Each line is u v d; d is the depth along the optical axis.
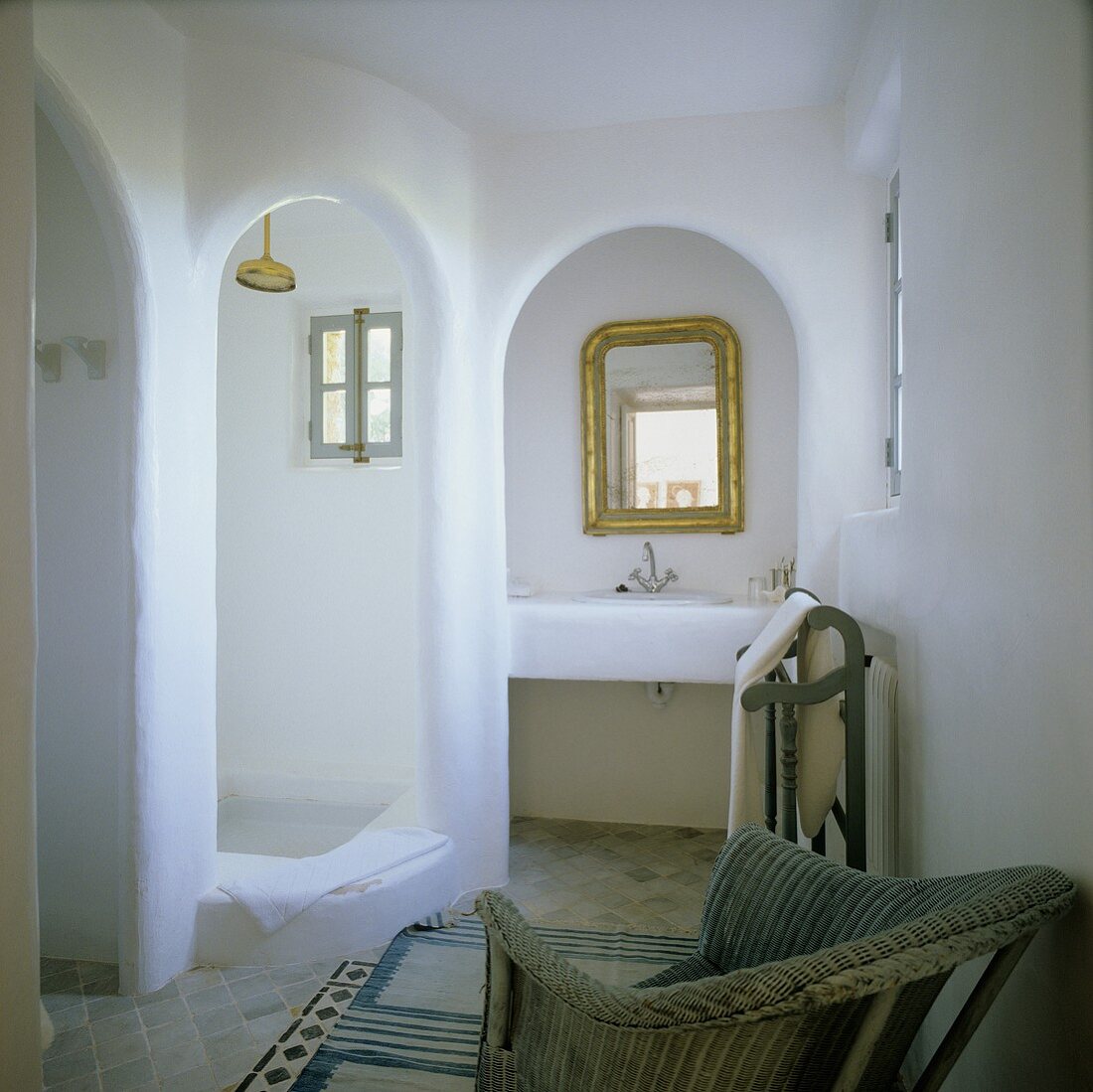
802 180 2.90
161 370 2.39
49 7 2.04
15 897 1.14
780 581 3.54
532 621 3.21
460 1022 2.20
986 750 1.40
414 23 2.44
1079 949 1.06
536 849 3.50
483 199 3.08
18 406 1.15
